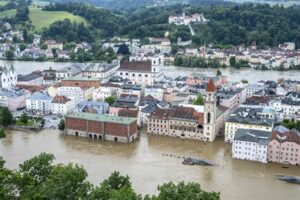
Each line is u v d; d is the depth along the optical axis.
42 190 194.62
